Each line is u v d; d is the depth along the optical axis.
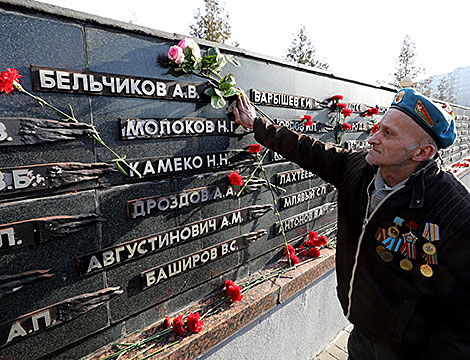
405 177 1.14
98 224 1.28
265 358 1.99
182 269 1.61
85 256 1.24
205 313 1.64
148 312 1.51
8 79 0.92
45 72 1.08
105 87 1.23
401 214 1.09
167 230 1.52
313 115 2.42
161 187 1.47
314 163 1.55
